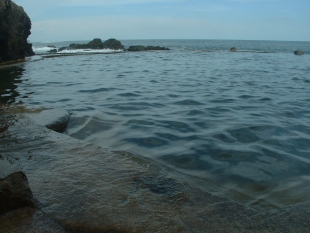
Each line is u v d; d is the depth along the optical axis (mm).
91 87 10570
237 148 4926
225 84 11578
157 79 12781
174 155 4637
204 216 2877
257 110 7441
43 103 8086
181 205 3057
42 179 3492
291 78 13547
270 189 3662
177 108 7605
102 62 22188
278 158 4562
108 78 12992
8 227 2631
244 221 2822
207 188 3648
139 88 10422
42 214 2820
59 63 21234
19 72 15414
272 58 27406
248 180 3875
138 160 4418
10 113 6359
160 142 5203
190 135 5543
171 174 4004
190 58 26500
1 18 21141
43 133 5113
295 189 3670
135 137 5438
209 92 9820
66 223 2705
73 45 50219
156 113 7113
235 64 20719
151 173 3754
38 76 13695
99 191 3256
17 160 4016
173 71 15961
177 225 2715
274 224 2787
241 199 3410
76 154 4289
